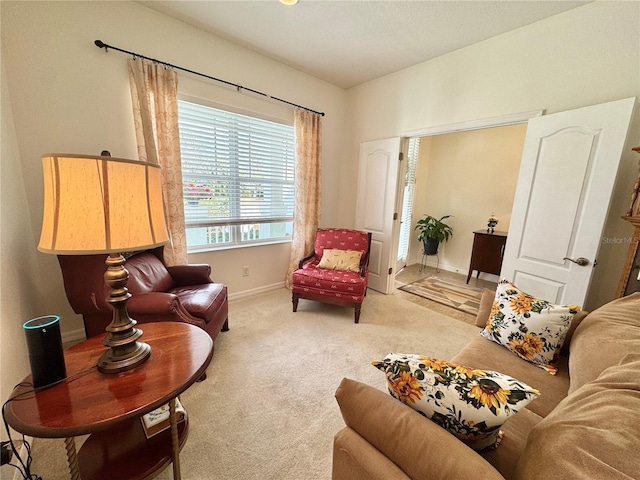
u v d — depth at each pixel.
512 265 2.32
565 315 1.35
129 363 0.96
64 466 1.16
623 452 0.49
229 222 2.88
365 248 3.19
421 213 5.04
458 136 4.49
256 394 1.64
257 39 2.54
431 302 3.25
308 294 2.71
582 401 0.69
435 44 2.53
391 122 3.27
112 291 0.96
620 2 1.79
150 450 1.01
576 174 1.92
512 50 2.28
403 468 0.64
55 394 0.84
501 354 1.46
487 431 0.70
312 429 1.41
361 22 2.23
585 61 1.96
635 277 1.66
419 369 0.77
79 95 1.95
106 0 1.96
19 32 1.70
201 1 2.04
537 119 2.10
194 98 2.45
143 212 0.89
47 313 1.99
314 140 3.38
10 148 1.62
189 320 1.70
